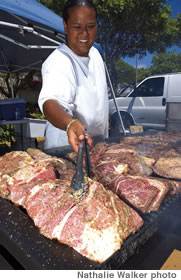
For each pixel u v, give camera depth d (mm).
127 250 862
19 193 1217
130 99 7043
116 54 14773
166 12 13891
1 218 1038
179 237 1177
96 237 889
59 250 853
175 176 1660
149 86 6723
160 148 2199
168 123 4184
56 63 1660
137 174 1619
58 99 1473
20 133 5512
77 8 1531
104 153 1943
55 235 909
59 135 2312
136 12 11586
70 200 1028
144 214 1163
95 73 1986
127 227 950
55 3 10961
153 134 3346
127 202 1188
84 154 1194
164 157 1896
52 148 2162
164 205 1235
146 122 6727
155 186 1236
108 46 13828
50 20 3695
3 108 4734
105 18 11719
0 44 5715
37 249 846
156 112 6438
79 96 1857
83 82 1835
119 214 979
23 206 1163
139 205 1157
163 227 1122
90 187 1063
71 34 1659
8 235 922
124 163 1658
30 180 1324
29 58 6527
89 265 771
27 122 4988
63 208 1000
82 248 864
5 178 1343
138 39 14312
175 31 14586
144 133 3457
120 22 12078
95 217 952
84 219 944
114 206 1009
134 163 1678
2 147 5629
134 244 900
